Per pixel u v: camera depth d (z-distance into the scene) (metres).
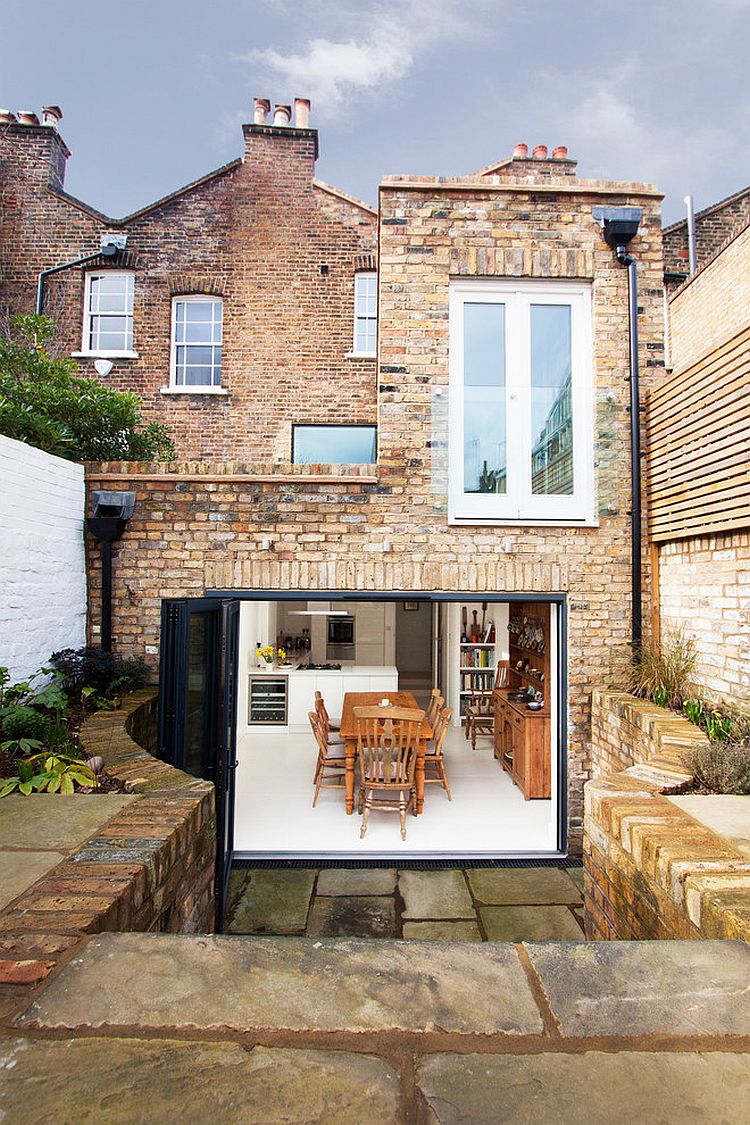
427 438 4.79
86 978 1.41
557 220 4.89
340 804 5.73
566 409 4.96
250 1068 1.16
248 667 8.66
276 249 8.90
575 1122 1.06
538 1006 1.35
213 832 2.87
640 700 4.28
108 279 9.04
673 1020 1.31
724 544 3.98
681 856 2.08
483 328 4.97
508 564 4.74
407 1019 1.30
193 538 4.70
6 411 4.50
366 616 11.30
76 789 2.81
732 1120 1.07
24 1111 1.05
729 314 7.22
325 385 8.78
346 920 3.78
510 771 6.63
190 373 8.95
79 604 4.59
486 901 4.00
